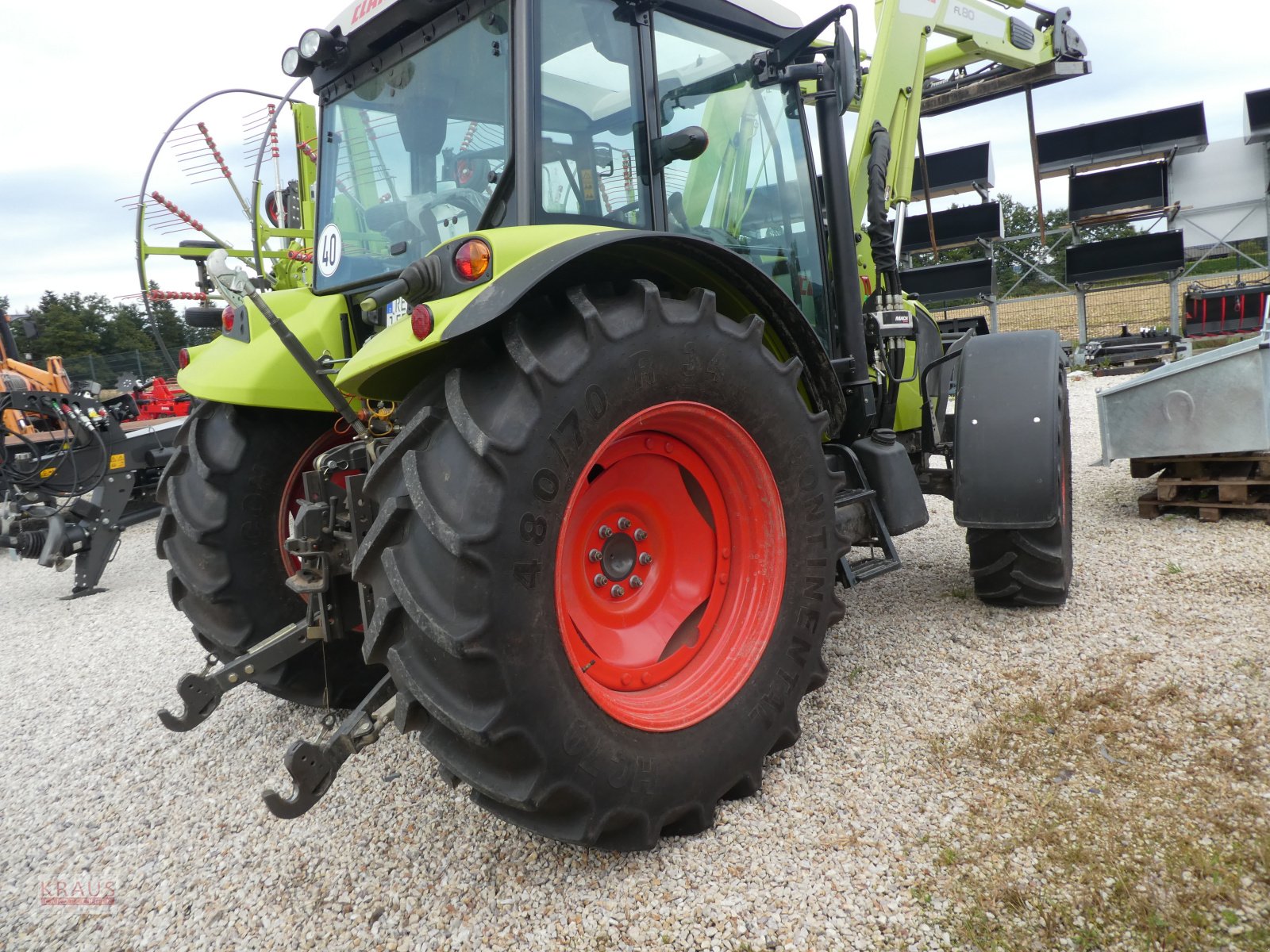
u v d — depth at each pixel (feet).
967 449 10.50
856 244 11.03
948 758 7.68
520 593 5.74
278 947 6.12
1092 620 10.66
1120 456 15.34
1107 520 15.80
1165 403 14.75
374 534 5.93
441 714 5.67
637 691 7.26
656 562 7.72
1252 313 46.80
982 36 15.17
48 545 18.01
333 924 6.30
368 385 6.96
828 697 9.21
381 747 9.01
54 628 15.97
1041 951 5.33
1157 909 5.54
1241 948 5.17
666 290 7.74
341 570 7.57
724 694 7.18
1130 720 7.97
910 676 9.55
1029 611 11.28
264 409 9.06
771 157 10.02
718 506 7.89
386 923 6.25
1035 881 5.91
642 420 6.65
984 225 49.55
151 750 9.59
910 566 14.12
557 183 7.41
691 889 6.27
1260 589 11.12
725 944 5.69
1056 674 9.21
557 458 5.97
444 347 6.41
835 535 8.18
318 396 8.85
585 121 7.66
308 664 9.16
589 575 7.18
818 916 5.84
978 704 8.70
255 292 6.96
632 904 6.15
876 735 8.25
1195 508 15.61
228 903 6.69
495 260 6.08
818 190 10.70
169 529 9.23
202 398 8.71
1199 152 55.72
